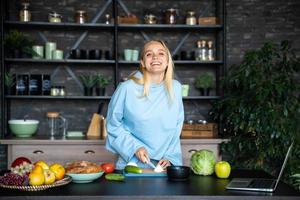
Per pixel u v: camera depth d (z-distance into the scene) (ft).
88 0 14.46
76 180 5.67
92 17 14.43
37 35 14.21
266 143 11.47
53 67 14.32
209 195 4.92
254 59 11.83
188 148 12.69
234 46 14.80
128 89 7.29
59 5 14.37
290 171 11.12
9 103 13.97
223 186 5.51
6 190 5.16
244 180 5.82
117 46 13.52
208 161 6.35
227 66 14.73
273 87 11.18
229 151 12.28
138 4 14.60
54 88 13.44
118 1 14.49
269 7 14.83
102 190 5.19
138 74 7.48
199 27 13.80
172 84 7.36
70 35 14.40
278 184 5.63
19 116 14.16
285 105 11.21
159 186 5.49
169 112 7.34
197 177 6.24
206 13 14.76
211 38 14.79
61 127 14.23
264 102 11.36
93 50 13.56
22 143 12.19
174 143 7.63
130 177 6.20
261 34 14.84
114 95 7.47
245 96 11.87
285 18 14.84
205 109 14.75
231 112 11.80
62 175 5.59
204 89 14.12
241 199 4.90
